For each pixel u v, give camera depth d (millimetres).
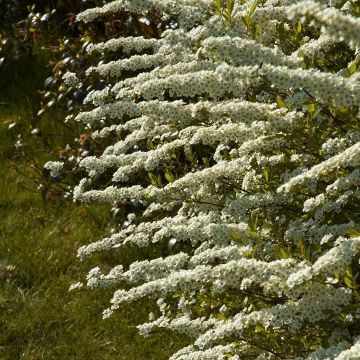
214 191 5738
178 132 5840
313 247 4977
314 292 4203
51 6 13805
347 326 4430
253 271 4266
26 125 11234
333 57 5844
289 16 3736
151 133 6105
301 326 4523
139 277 5027
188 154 6098
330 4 5309
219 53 4461
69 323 7500
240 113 4746
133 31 9852
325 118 4984
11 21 14297
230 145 6656
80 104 10328
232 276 4332
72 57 10062
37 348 7160
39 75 12695
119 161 6188
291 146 4973
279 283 4215
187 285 4664
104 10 6195
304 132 4766
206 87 4699
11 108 11938
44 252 8594
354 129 4551
